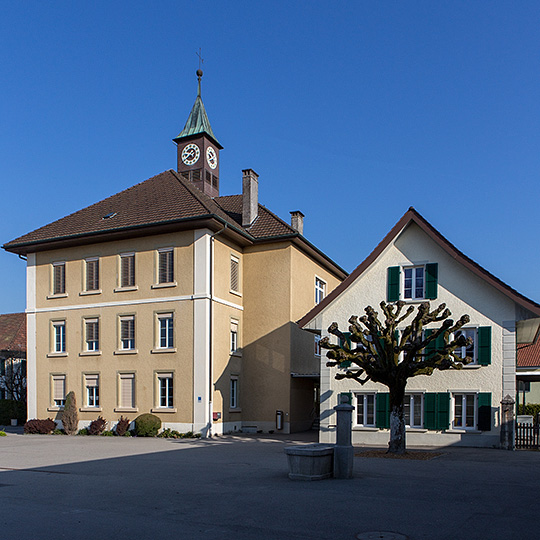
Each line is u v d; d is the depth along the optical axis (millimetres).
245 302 29781
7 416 38875
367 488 11047
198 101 35469
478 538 7402
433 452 17938
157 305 27406
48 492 11008
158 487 11438
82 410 28578
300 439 24656
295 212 33688
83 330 29172
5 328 46938
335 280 35938
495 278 20312
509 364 19922
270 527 7996
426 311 17109
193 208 27312
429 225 21781
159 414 26625
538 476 12656
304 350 30328
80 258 29875
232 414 27953
